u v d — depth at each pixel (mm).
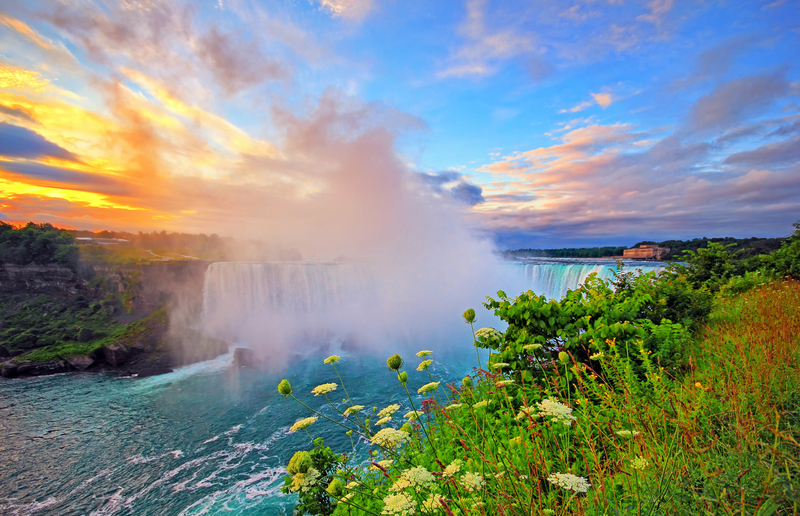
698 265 13570
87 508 17203
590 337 5000
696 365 4539
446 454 3854
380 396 25484
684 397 3189
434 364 32469
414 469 2258
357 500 3361
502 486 2521
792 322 5152
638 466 2268
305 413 24781
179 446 22078
